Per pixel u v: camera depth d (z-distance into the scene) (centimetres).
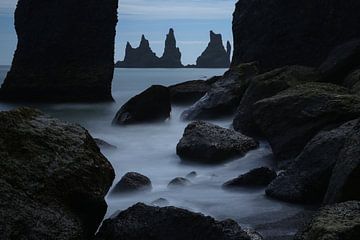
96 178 942
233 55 4209
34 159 886
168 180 1647
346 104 1681
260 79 2409
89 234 927
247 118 2245
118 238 908
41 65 6250
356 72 2386
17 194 819
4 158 857
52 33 6162
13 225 775
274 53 3738
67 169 904
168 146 2325
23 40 6331
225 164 1786
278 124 1812
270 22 3778
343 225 790
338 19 3384
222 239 876
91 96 6194
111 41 6269
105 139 2550
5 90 6391
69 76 6172
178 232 898
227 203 1330
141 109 2972
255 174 1463
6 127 909
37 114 1019
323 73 2525
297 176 1331
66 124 1022
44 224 807
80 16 6128
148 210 938
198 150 1828
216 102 2803
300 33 3581
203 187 1517
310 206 1272
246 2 4097
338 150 1274
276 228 1107
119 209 1302
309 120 1723
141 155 2106
